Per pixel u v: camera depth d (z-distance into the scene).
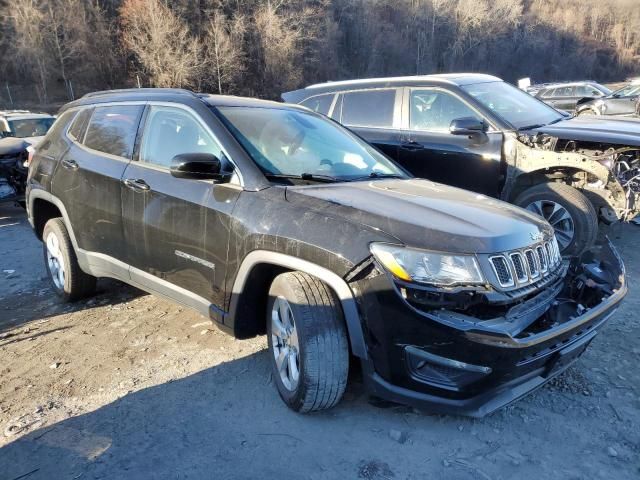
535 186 5.61
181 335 4.17
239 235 3.18
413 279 2.60
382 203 3.03
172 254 3.64
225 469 2.68
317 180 3.49
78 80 45.97
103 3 50.34
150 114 4.03
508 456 2.75
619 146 5.29
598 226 5.61
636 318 4.28
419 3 71.56
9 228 8.41
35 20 44.16
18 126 12.52
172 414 3.14
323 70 53.31
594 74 82.56
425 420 3.05
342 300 2.78
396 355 2.69
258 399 3.27
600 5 91.06
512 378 2.65
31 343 4.12
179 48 43.09
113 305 4.84
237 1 48.53
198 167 3.28
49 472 2.69
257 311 3.38
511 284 2.72
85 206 4.32
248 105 3.98
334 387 2.91
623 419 3.04
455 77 6.56
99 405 3.25
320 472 2.66
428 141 6.24
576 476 2.61
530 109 6.41
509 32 76.25
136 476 2.64
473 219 2.91
